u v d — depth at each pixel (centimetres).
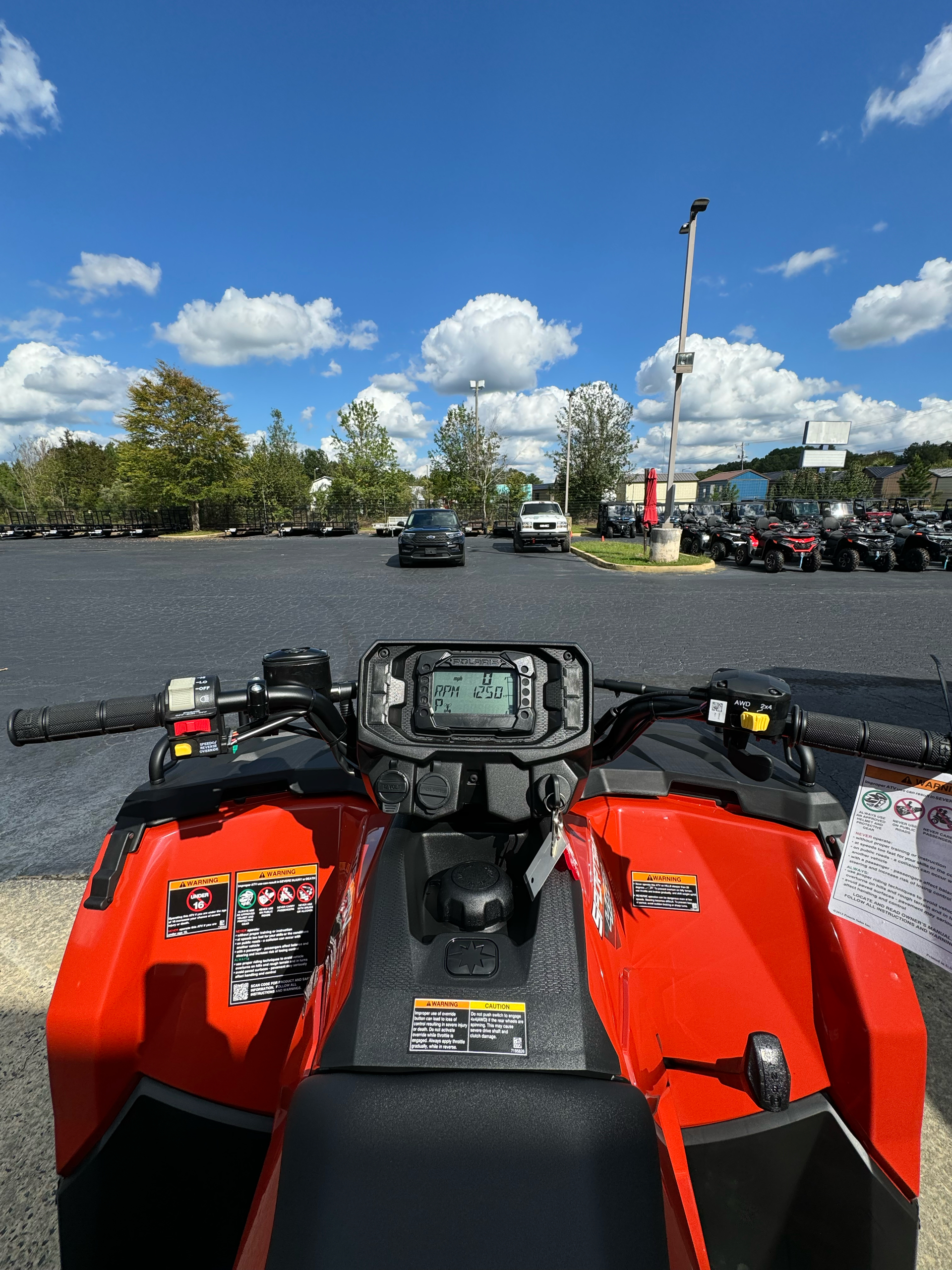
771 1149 146
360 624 971
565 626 932
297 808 171
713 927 164
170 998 155
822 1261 141
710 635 867
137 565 2008
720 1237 143
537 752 133
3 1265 161
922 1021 144
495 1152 85
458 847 140
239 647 827
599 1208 81
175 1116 146
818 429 4409
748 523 2075
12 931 293
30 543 3547
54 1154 191
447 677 140
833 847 160
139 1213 142
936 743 121
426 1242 77
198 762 185
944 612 1048
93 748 512
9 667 741
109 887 154
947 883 117
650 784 178
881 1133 141
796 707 136
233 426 4225
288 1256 78
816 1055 151
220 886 162
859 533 1777
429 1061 96
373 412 4231
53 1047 144
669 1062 154
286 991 161
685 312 1747
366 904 118
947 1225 168
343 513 4234
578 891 121
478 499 4000
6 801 423
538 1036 98
